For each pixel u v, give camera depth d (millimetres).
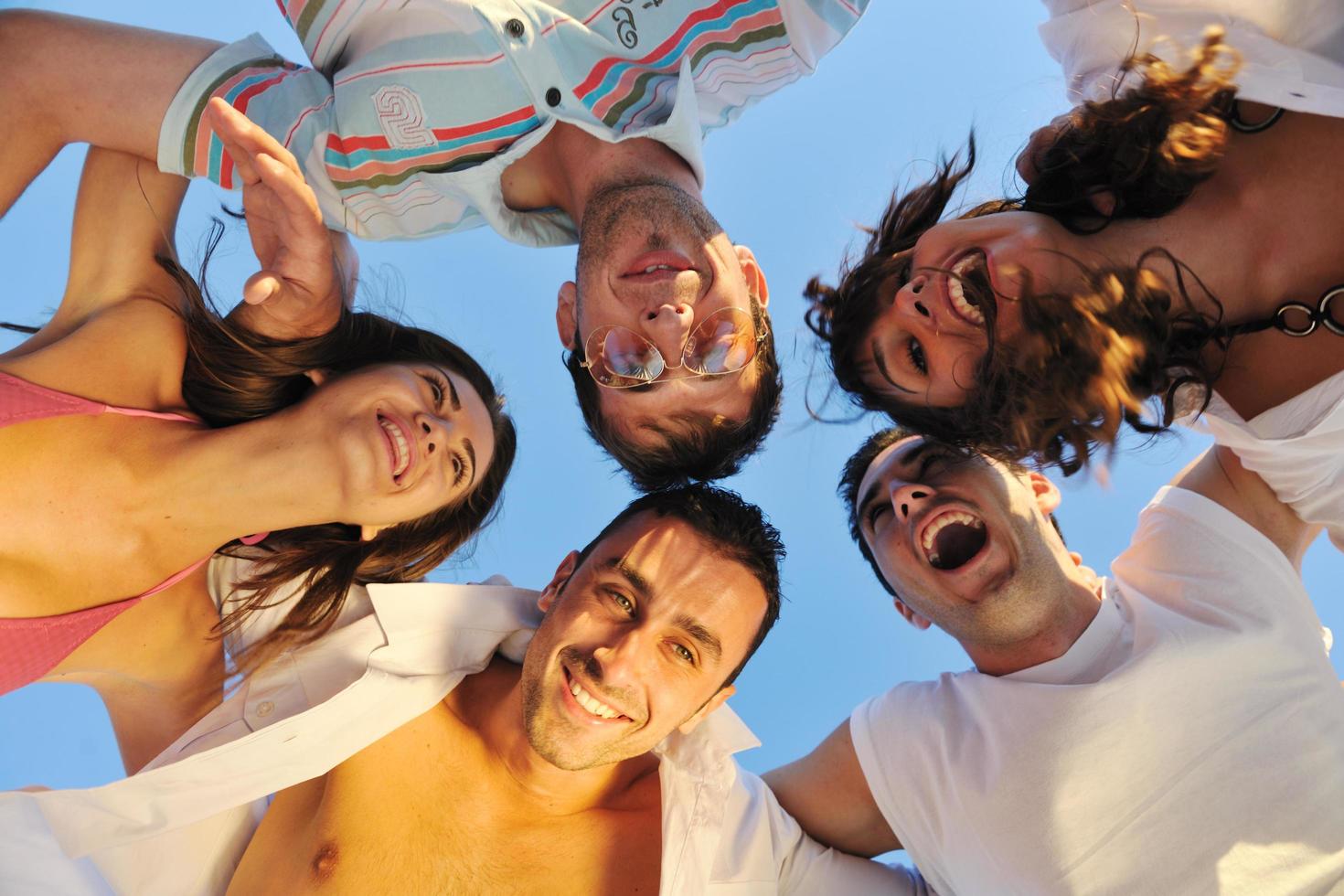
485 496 981
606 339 812
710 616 838
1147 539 910
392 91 784
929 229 742
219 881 848
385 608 874
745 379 850
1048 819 823
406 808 847
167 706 870
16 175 826
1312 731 822
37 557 753
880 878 940
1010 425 700
